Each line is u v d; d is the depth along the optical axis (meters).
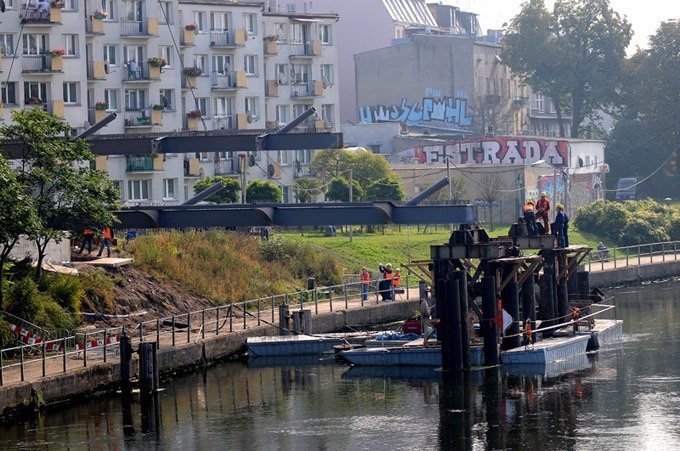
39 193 159.38
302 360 163.38
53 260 172.50
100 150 160.75
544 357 153.75
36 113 153.38
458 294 148.88
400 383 147.25
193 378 151.38
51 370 135.00
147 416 131.62
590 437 121.56
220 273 196.12
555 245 167.25
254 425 128.75
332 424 128.88
